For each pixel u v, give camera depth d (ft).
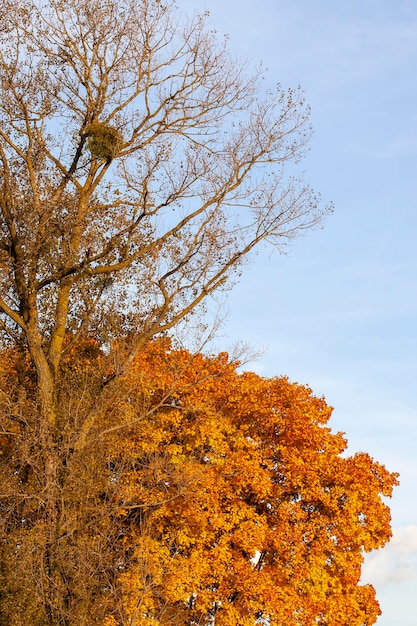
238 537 95.96
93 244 96.43
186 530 96.27
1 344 99.30
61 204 96.22
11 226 95.86
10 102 96.58
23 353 97.55
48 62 97.55
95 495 87.40
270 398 107.76
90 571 82.28
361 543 101.24
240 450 101.35
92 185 97.50
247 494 102.58
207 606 93.97
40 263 96.43
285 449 103.30
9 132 97.76
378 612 101.76
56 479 83.15
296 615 94.48
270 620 94.32
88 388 91.71
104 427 90.22
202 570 93.30
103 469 89.40
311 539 98.53
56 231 95.96
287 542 96.84
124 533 97.55
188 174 95.66
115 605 85.61
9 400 87.30
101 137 94.73
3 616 78.18
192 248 96.32
